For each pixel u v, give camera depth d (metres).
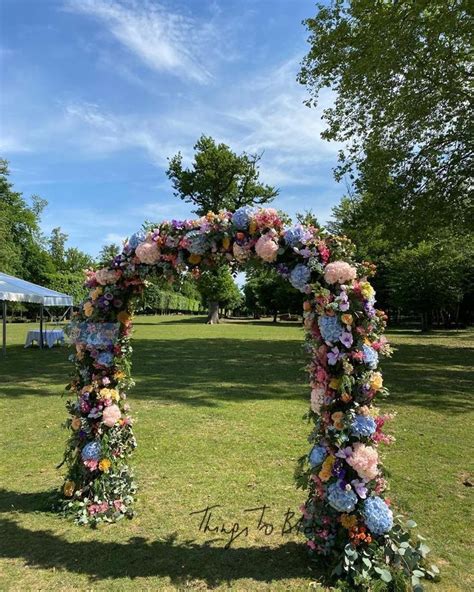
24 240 54.81
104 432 3.84
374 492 2.93
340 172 15.06
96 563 3.02
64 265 70.62
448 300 26.86
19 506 3.86
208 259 3.54
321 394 3.01
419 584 2.66
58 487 4.22
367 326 2.95
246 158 36.94
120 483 3.86
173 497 4.04
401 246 15.34
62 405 7.53
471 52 12.30
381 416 3.06
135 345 17.61
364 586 2.66
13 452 5.23
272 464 4.85
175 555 3.12
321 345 3.06
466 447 5.51
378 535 2.86
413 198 13.81
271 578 2.85
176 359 13.42
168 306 59.22
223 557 3.10
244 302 61.78
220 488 4.23
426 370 11.58
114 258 3.81
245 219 3.29
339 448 2.92
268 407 7.37
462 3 10.80
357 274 3.07
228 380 9.89
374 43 12.19
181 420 6.54
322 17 14.03
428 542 3.33
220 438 5.73
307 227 3.23
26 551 3.16
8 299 14.23
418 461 5.03
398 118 13.37
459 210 13.73
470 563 3.06
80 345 3.90
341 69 13.89
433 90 12.76
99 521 3.58
